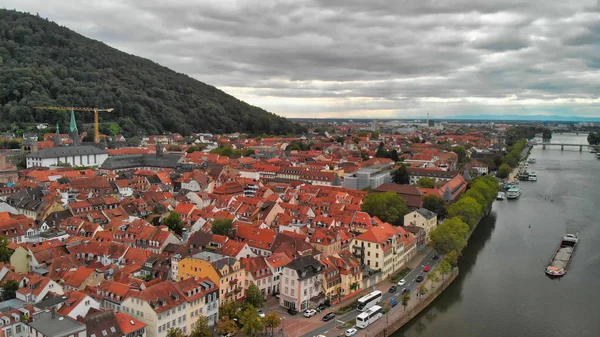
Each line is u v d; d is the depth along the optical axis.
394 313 197.12
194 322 173.25
